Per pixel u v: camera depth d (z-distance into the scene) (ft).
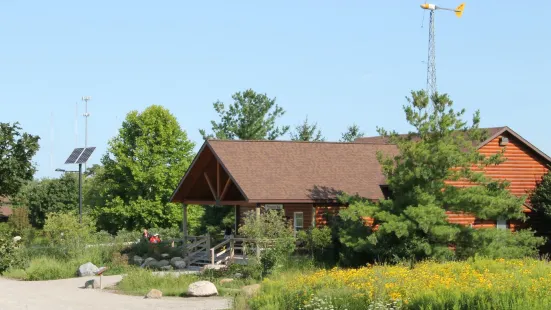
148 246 141.18
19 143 90.79
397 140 110.63
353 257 110.42
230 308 79.30
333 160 138.51
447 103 110.93
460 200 106.32
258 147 136.77
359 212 107.14
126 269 129.39
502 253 102.78
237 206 149.48
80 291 101.60
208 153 137.69
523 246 106.01
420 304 61.67
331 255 117.08
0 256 98.73
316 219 127.75
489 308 56.90
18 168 90.38
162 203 206.59
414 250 102.63
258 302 75.77
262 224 116.06
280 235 115.44
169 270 124.06
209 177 144.15
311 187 128.26
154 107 208.64
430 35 137.28
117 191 207.82
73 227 155.33
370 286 69.51
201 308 81.35
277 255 111.75
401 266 92.32
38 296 95.81
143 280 105.29
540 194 132.05
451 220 129.39
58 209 237.25
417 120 110.22
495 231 105.29
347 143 145.59
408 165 108.99
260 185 124.98
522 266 83.97
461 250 104.53
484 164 111.45
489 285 63.77
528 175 139.23
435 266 85.05
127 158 203.92
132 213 202.80
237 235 142.10
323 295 69.87
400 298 64.54
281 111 227.40
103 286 106.83
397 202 108.27
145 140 207.31
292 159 135.85
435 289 65.46
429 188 107.55
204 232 187.52
